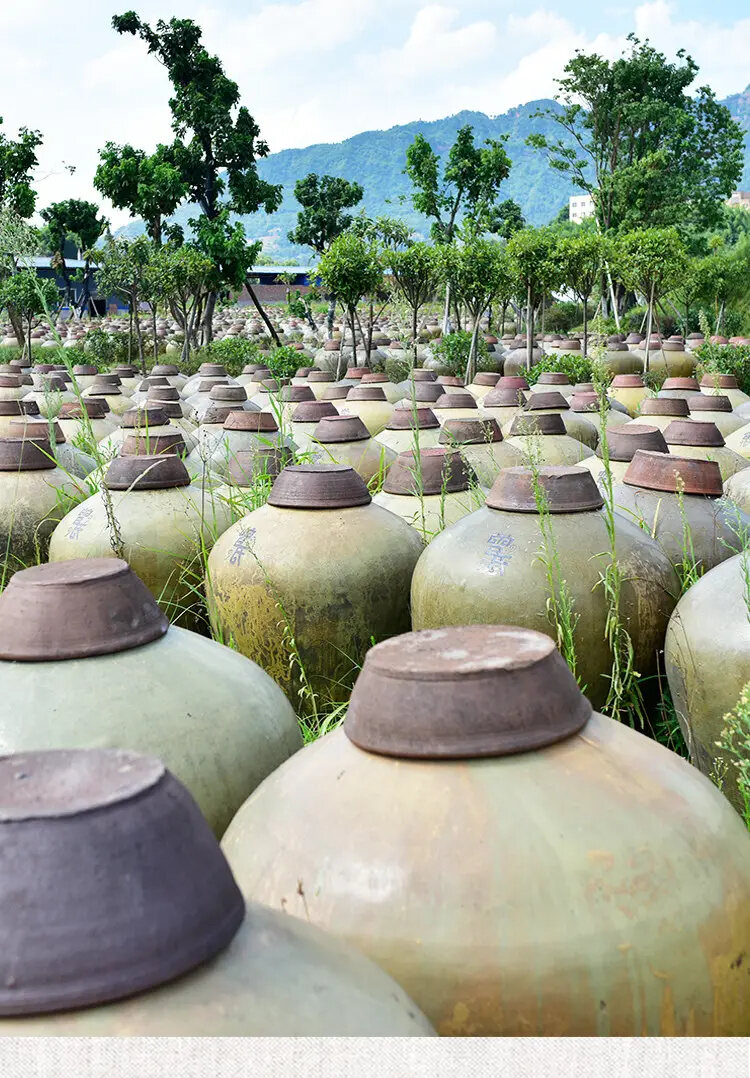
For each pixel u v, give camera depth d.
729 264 27.11
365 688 1.89
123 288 23.47
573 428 9.12
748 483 5.64
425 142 27.33
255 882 1.78
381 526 4.03
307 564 3.85
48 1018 1.23
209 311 27.34
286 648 3.90
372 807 1.76
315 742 2.07
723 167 31.03
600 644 3.46
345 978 1.41
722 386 13.03
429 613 3.63
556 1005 1.60
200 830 1.38
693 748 3.22
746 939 1.71
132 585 2.58
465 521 3.77
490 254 19.03
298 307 34.59
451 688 1.80
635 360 19.66
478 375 14.60
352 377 15.12
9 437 5.48
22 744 2.27
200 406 12.42
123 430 7.73
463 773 1.77
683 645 3.16
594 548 3.52
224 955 1.34
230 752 2.43
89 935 1.24
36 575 2.54
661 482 4.39
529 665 1.84
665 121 29.77
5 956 1.23
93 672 2.43
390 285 20.33
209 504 4.71
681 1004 1.63
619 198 30.33
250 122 26.97
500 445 6.80
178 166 26.33
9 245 3.86
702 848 1.75
